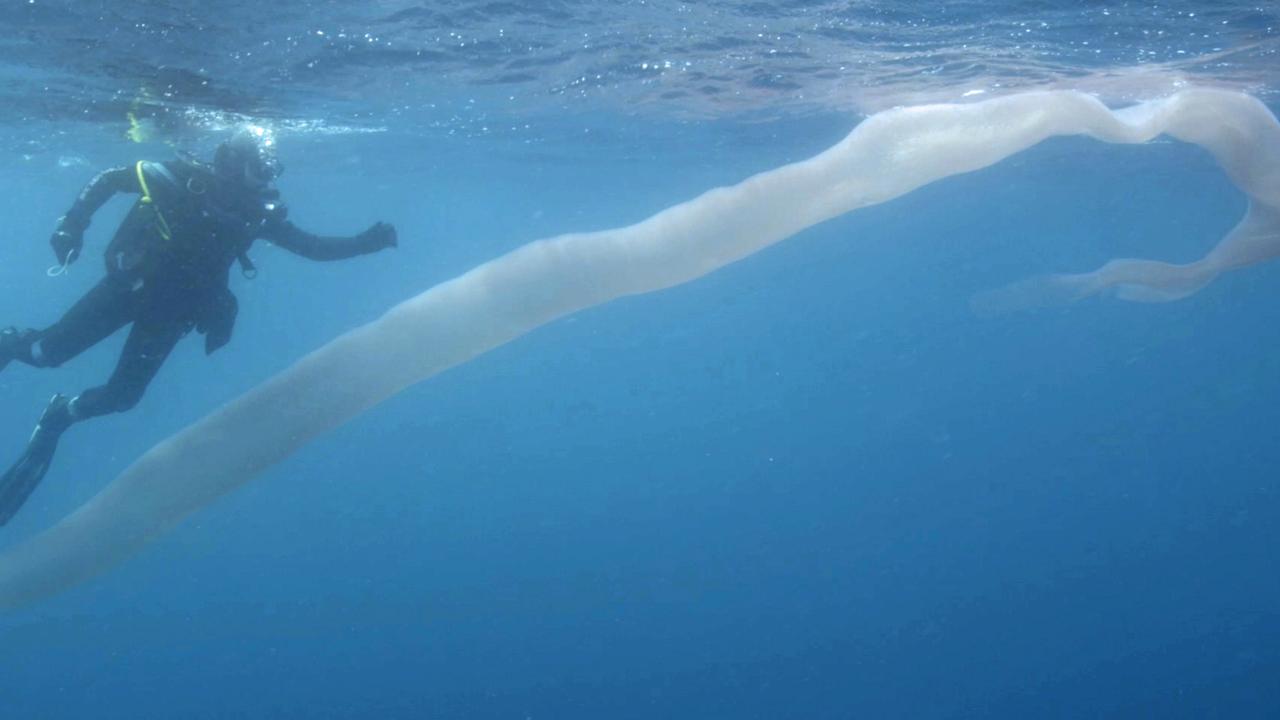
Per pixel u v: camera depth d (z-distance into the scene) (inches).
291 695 787.4
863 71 522.9
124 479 175.0
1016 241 2135.8
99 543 172.1
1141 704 762.2
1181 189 1218.0
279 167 246.5
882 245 1897.1
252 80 504.4
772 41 454.0
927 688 791.7
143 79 500.1
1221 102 203.9
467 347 174.7
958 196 1286.9
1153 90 571.5
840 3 385.1
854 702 775.7
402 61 479.5
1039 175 1088.2
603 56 486.9
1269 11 396.8
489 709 753.6
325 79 510.9
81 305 242.2
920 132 177.8
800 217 175.8
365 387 172.6
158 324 246.8
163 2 368.2
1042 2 382.9
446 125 699.4
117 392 241.8
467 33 433.4
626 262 173.8
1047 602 957.2
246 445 170.9
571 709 754.8
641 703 765.3
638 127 729.0
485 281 172.9
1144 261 228.1
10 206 1317.7
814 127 730.8
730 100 614.9
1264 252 223.1
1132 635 877.2
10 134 708.7
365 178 1088.2
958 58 486.9
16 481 225.9
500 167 997.2
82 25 397.7
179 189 240.5
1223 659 820.6
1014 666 828.6
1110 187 1211.9
